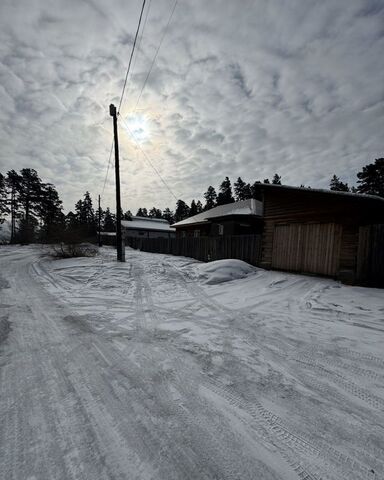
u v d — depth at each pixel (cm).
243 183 6781
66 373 318
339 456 199
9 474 179
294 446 209
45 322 514
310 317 548
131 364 343
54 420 235
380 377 316
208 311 605
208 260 1512
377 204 839
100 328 484
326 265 922
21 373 317
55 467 186
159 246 2167
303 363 350
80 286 884
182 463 191
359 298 657
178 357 365
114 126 1397
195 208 7312
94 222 6812
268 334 455
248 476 181
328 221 925
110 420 236
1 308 605
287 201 1068
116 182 1379
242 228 2061
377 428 231
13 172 4459
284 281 889
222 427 228
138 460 193
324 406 261
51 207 4838
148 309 622
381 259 760
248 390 286
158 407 255
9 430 221
